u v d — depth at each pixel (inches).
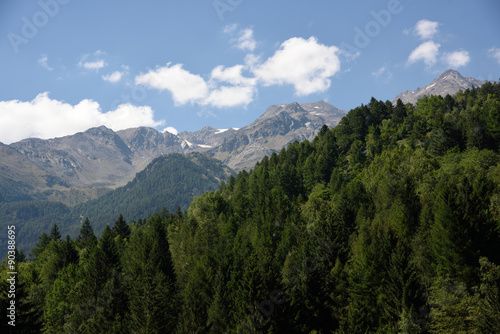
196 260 3447.3
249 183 6407.5
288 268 2751.0
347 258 2716.5
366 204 3941.9
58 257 4013.3
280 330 1946.4
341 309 2383.1
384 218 3117.6
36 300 3142.2
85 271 3516.2
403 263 1982.0
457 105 6894.7
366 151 6240.2
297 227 3472.0
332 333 2194.9
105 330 2699.3
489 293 1605.6
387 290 2038.6
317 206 4303.6
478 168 3671.3
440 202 2317.9
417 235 2458.2
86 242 5718.5
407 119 6417.3
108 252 3607.3
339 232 2829.7
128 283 3095.5
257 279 2016.5
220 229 4158.5
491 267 1796.3
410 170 4030.5
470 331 1664.6
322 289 2242.9
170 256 3624.5
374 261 2265.0
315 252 2677.2
